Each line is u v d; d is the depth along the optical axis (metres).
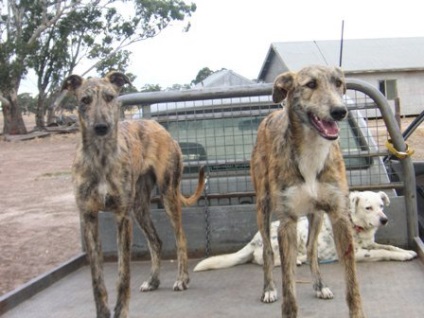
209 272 2.39
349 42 20.06
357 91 2.55
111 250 2.55
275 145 2.02
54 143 15.67
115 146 2.11
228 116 2.71
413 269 2.20
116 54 19.98
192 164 2.72
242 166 2.66
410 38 20.25
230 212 2.51
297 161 1.94
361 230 2.39
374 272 2.21
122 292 2.00
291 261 1.91
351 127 2.59
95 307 1.99
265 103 2.68
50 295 2.13
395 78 18.50
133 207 2.35
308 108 1.92
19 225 5.62
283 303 1.85
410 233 2.46
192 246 2.55
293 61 18.88
